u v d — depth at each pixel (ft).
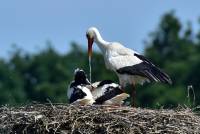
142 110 65.26
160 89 123.75
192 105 70.85
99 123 64.03
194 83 134.62
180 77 136.87
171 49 155.02
